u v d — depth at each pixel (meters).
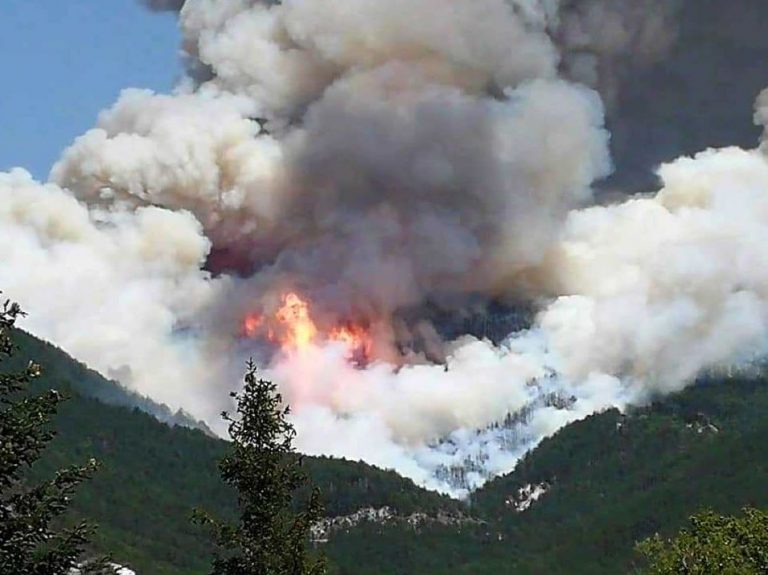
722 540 87.94
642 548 93.06
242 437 54.06
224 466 53.69
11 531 35.69
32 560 36.06
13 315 39.25
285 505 53.47
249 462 53.25
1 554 35.38
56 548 36.44
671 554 88.19
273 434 54.25
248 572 51.22
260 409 54.53
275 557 51.31
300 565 51.66
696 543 88.25
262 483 53.16
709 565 85.62
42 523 36.28
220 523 52.66
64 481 37.72
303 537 52.38
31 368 38.12
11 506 36.97
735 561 85.94
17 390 37.91
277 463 53.69
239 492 54.09
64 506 37.22
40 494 37.09
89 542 37.34
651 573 89.00
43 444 37.38
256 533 52.34
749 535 88.88
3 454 35.97
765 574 87.38
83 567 37.31
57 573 36.00
